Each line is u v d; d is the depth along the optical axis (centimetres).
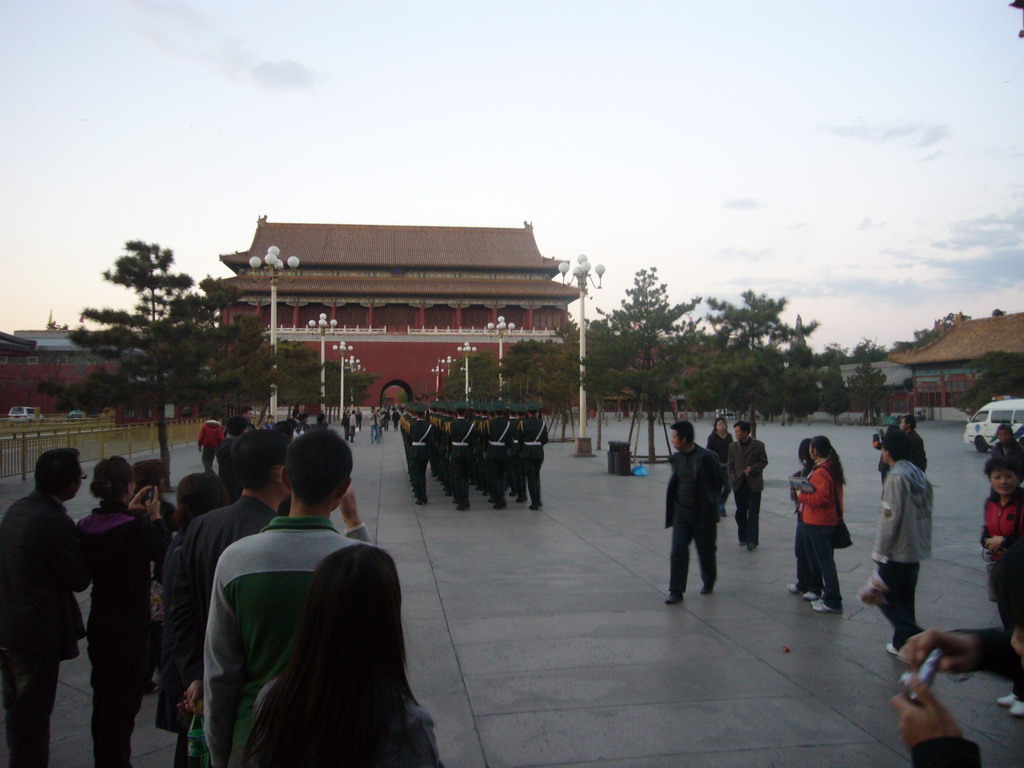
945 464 2609
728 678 595
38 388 1838
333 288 8075
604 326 2458
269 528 294
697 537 835
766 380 2098
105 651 450
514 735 497
